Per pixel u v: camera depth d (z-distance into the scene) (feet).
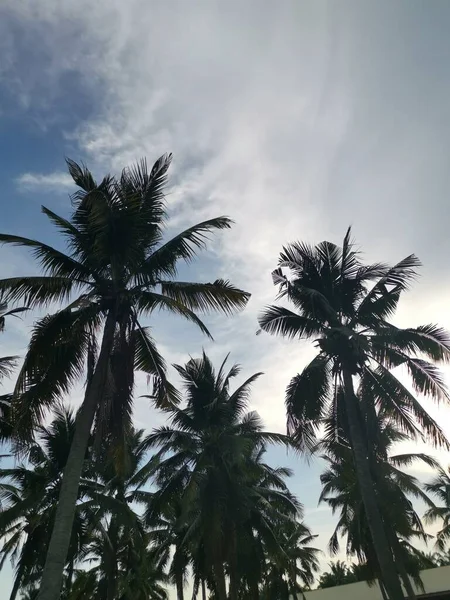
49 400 41.75
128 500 86.17
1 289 40.96
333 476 109.19
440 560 150.00
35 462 81.15
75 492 35.68
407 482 87.15
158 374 47.65
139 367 48.03
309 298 60.49
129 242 43.88
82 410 39.14
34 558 74.54
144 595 108.88
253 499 76.79
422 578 104.53
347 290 62.39
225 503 65.46
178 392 47.85
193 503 68.95
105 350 41.96
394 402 57.88
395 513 77.82
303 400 58.54
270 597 97.30
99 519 74.02
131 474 87.51
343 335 55.42
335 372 60.49
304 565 138.41
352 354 57.52
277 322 61.57
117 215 43.37
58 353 42.37
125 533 89.15
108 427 43.47
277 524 86.99
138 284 46.42
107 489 83.82
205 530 63.16
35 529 76.38
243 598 82.99
